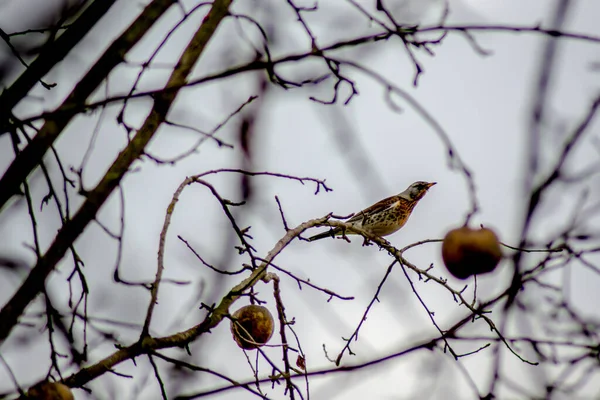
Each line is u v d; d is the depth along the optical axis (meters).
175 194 7.95
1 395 7.12
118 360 7.23
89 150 8.08
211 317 7.69
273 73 8.61
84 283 8.05
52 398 6.91
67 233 7.50
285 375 7.93
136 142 7.89
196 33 8.40
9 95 7.97
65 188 8.06
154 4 8.24
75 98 8.03
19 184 7.80
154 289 7.20
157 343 7.30
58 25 8.30
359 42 7.64
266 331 8.32
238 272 8.09
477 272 8.55
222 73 6.88
